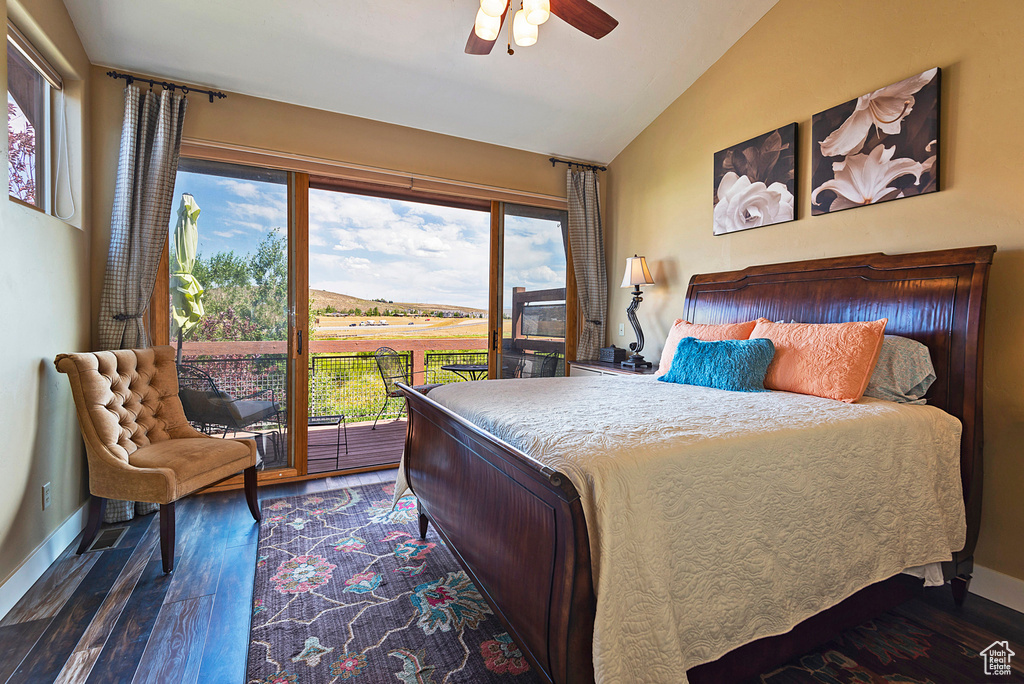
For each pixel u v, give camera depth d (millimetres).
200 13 2451
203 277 2979
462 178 3729
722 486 1259
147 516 2666
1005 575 1881
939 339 1932
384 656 1544
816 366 2037
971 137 1975
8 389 1779
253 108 3061
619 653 1036
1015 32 1850
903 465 1629
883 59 2275
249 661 1511
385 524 2584
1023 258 1834
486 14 1829
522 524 1304
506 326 3998
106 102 2711
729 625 1240
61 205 2475
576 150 4039
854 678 1463
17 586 1814
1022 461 1844
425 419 2271
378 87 3084
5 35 1759
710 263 3250
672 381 2504
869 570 1523
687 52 3070
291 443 3271
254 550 2270
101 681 1411
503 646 1599
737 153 2992
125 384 2375
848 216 2432
